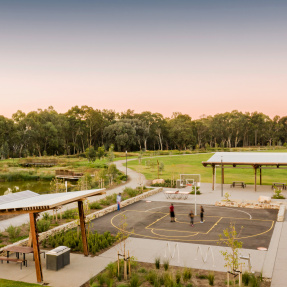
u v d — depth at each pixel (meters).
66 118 138.38
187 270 14.56
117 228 23.36
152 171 66.06
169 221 25.48
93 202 30.47
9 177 62.84
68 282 14.01
